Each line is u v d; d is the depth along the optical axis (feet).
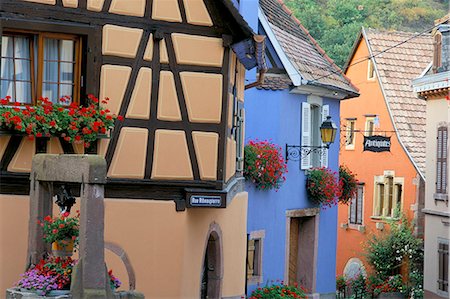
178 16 50.49
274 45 78.33
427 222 99.96
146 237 50.14
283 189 78.07
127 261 49.78
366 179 114.62
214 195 50.85
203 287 57.62
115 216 49.73
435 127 98.89
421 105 112.57
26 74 48.83
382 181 112.16
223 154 51.19
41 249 42.01
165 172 50.29
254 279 73.36
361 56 114.73
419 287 99.66
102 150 49.37
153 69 50.19
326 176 82.07
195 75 50.75
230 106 54.08
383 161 112.37
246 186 71.61
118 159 49.57
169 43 50.39
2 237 48.37
